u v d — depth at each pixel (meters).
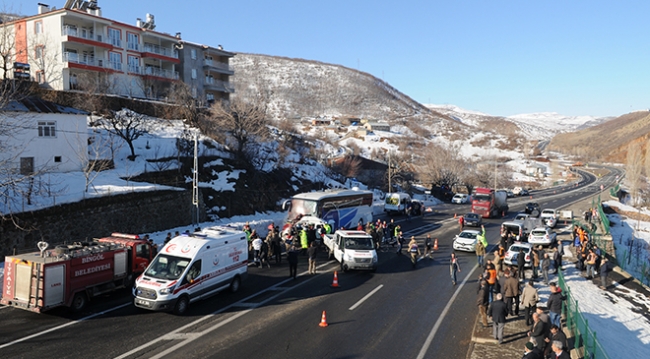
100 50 48.72
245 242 17.98
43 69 42.50
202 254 15.35
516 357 11.56
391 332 13.27
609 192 81.94
